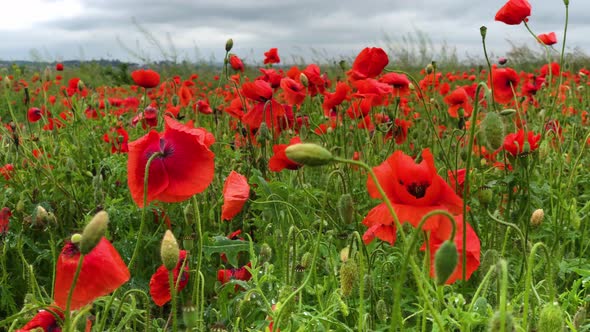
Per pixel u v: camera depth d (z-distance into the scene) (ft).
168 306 2.84
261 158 3.79
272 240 2.79
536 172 3.49
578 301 2.08
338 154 4.25
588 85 7.23
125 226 3.23
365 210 3.47
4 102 9.62
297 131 4.68
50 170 3.68
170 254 1.64
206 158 2.05
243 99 4.64
